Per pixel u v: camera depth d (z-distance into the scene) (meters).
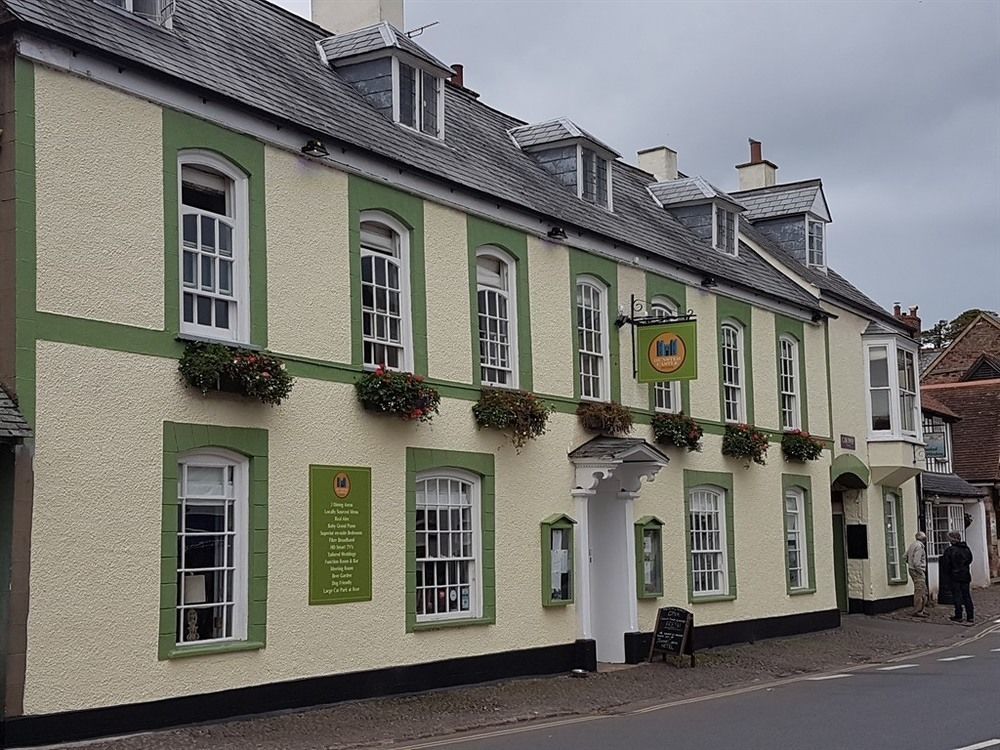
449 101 19.31
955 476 36.47
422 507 14.78
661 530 19.17
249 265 12.59
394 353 14.68
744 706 13.95
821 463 24.77
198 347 11.78
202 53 13.05
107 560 10.77
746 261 24.28
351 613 13.39
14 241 10.28
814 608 23.64
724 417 21.53
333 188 13.76
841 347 26.55
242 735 11.26
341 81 15.98
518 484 16.25
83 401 10.70
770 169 30.41
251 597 12.21
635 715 13.53
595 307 18.58
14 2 10.55
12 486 10.05
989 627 24.80
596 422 17.66
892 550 28.45
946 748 10.50
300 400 13.01
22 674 9.95
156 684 11.13
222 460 12.20
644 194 23.64
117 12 12.28
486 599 15.47
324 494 13.16
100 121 11.13
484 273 16.39
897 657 19.81
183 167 12.22
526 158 19.56
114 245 11.13
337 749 10.91
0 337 10.26
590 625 17.19
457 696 14.22
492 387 15.95
